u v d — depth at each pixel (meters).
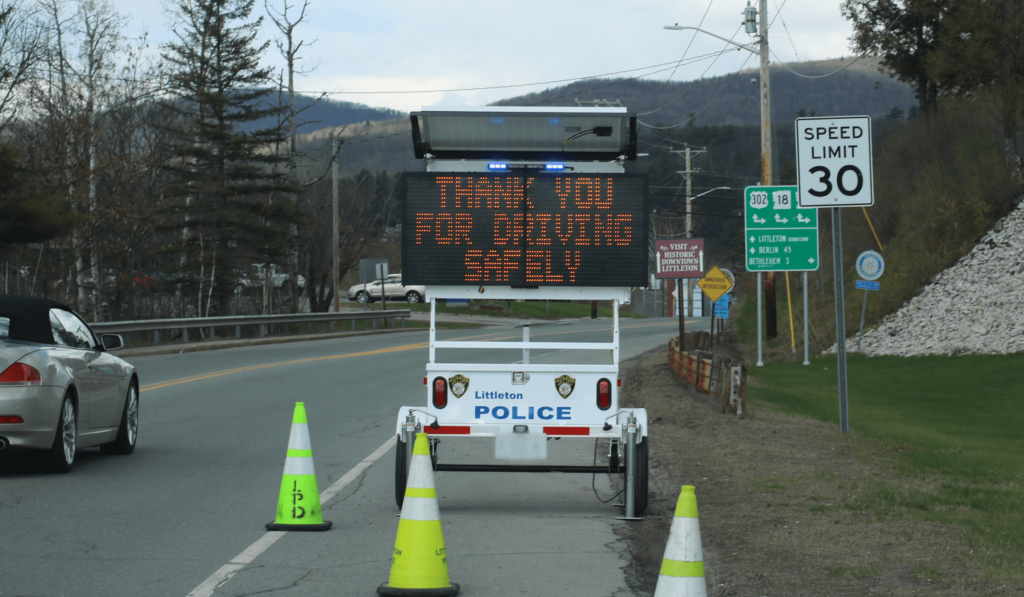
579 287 8.87
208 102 51.16
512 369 8.80
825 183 14.56
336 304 51.41
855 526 8.02
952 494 9.61
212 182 50.06
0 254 31.84
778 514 8.58
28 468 11.02
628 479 8.68
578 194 8.87
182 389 20.36
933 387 22.83
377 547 7.53
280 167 55.84
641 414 8.80
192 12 51.09
